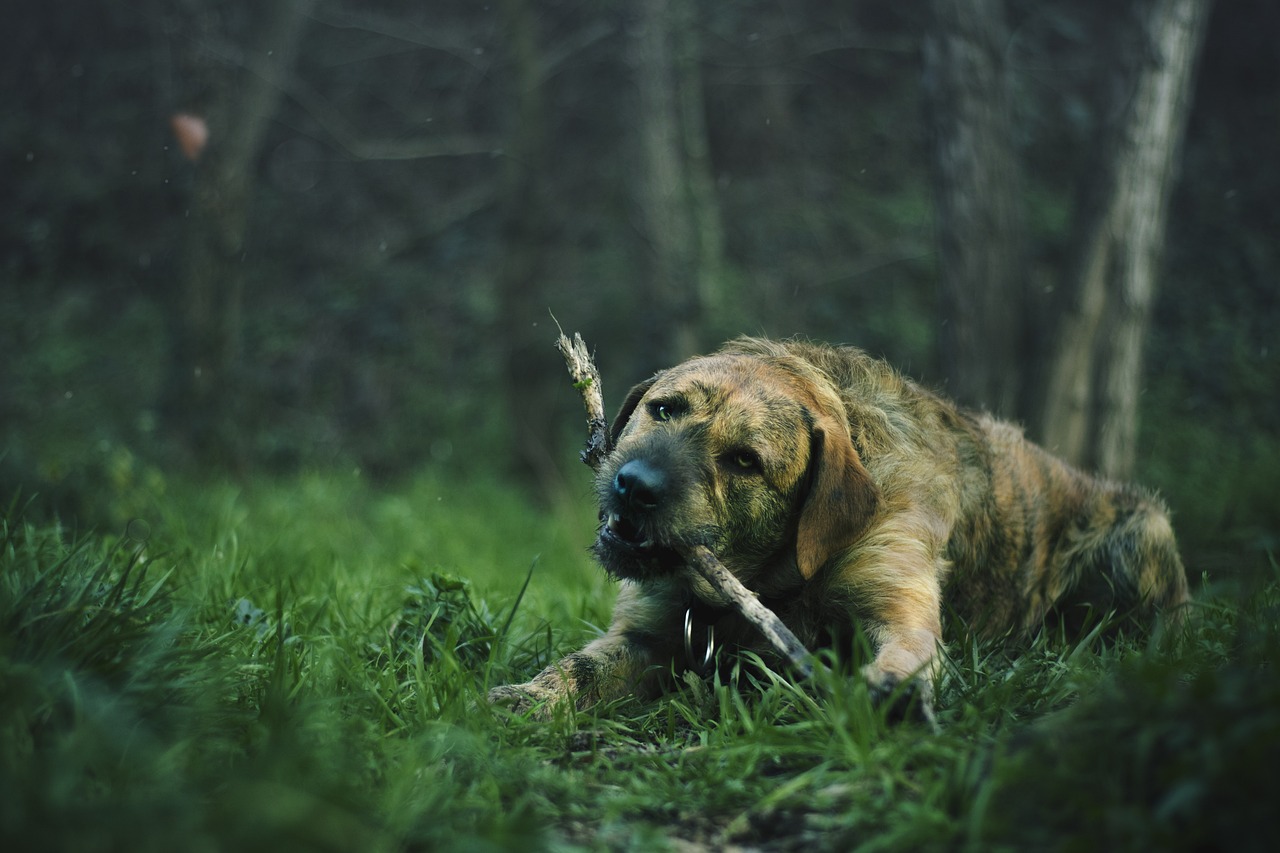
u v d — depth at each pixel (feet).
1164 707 8.36
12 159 63.10
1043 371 30.48
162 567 16.56
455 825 8.43
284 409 52.54
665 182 43.62
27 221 60.85
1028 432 30.55
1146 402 47.55
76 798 7.77
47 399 51.34
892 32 65.10
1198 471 41.81
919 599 12.48
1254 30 64.64
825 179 61.41
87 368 53.31
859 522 12.28
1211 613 14.51
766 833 9.02
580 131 62.39
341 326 56.90
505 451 49.21
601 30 51.16
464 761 9.77
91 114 64.49
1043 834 7.87
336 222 62.03
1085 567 15.90
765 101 62.18
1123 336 30.27
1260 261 55.11
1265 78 64.54
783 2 62.54
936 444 14.02
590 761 10.67
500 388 52.75
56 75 65.05
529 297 48.70
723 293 53.26
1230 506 29.09
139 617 11.10
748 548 12.49
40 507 23.30
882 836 8.15
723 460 12.09
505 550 31.14
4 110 64.64
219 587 15.33
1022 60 60.18
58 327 55.93
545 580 23.17
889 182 61.82
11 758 7.92
